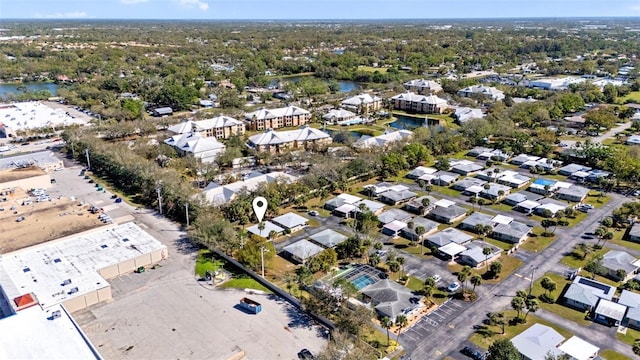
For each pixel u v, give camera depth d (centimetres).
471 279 9612
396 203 14350
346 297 8912
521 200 14175
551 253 11312
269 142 19350
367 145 18950
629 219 12925
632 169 15112
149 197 14325
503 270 10588
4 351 7250
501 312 9069
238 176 16388
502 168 17450
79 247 11088
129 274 10475
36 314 8225
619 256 10650
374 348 7938
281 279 10281
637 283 9756
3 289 9288
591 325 8675
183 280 10238
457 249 11238
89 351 7300
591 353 7725
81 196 14962
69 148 19400
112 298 9556
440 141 19575
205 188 14662
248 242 10912
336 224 13062
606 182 15112
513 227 12131
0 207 13412
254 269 10606
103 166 16950
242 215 12900
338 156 17912
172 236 12269
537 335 8069
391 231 12331
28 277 9750
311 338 8356
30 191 15075
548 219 12438
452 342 8225
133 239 11519
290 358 7856
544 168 17000
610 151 17050
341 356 7238
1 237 11400
